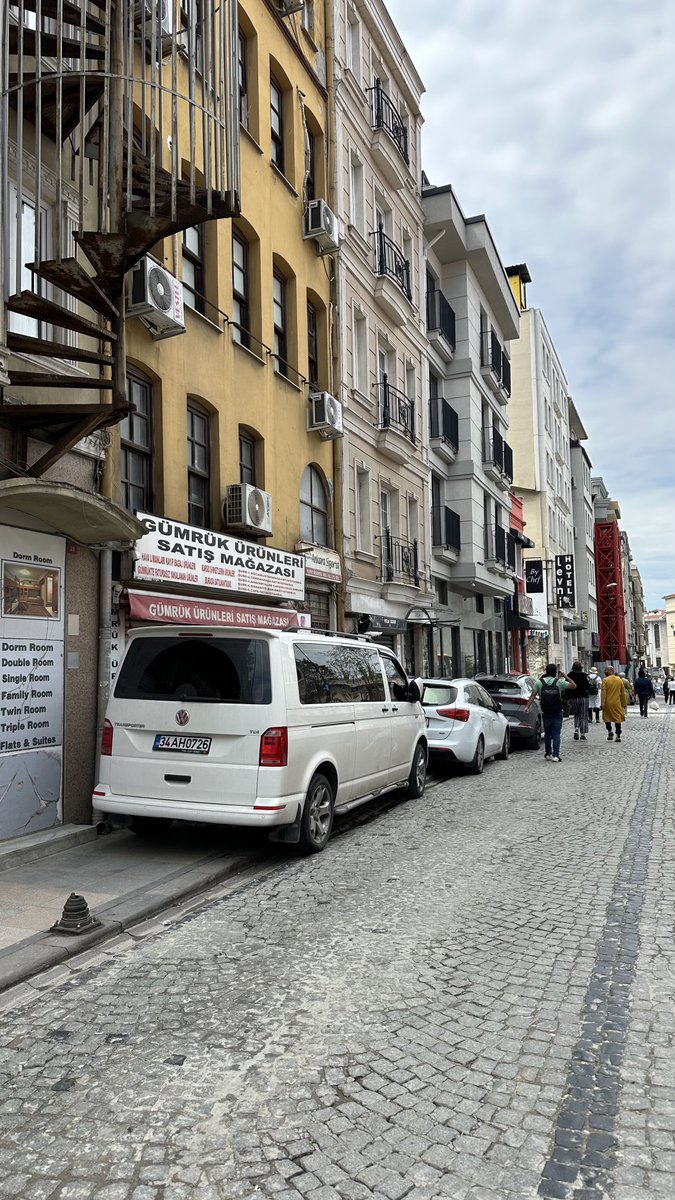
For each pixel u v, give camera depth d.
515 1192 2.59
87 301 6.81
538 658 42.34
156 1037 3.71
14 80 7.30
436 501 24.45
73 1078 3.34
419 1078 3.30
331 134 16.48
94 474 8.53
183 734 6.88
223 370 11.72
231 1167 2.73
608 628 74.38
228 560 10.93
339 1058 3.47
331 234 15.17
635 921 5.37
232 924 5.36
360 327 17.94
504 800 10.43
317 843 7.32
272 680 6.79
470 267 25.89
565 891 6.10
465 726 12.60
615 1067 3.39
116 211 6.97
